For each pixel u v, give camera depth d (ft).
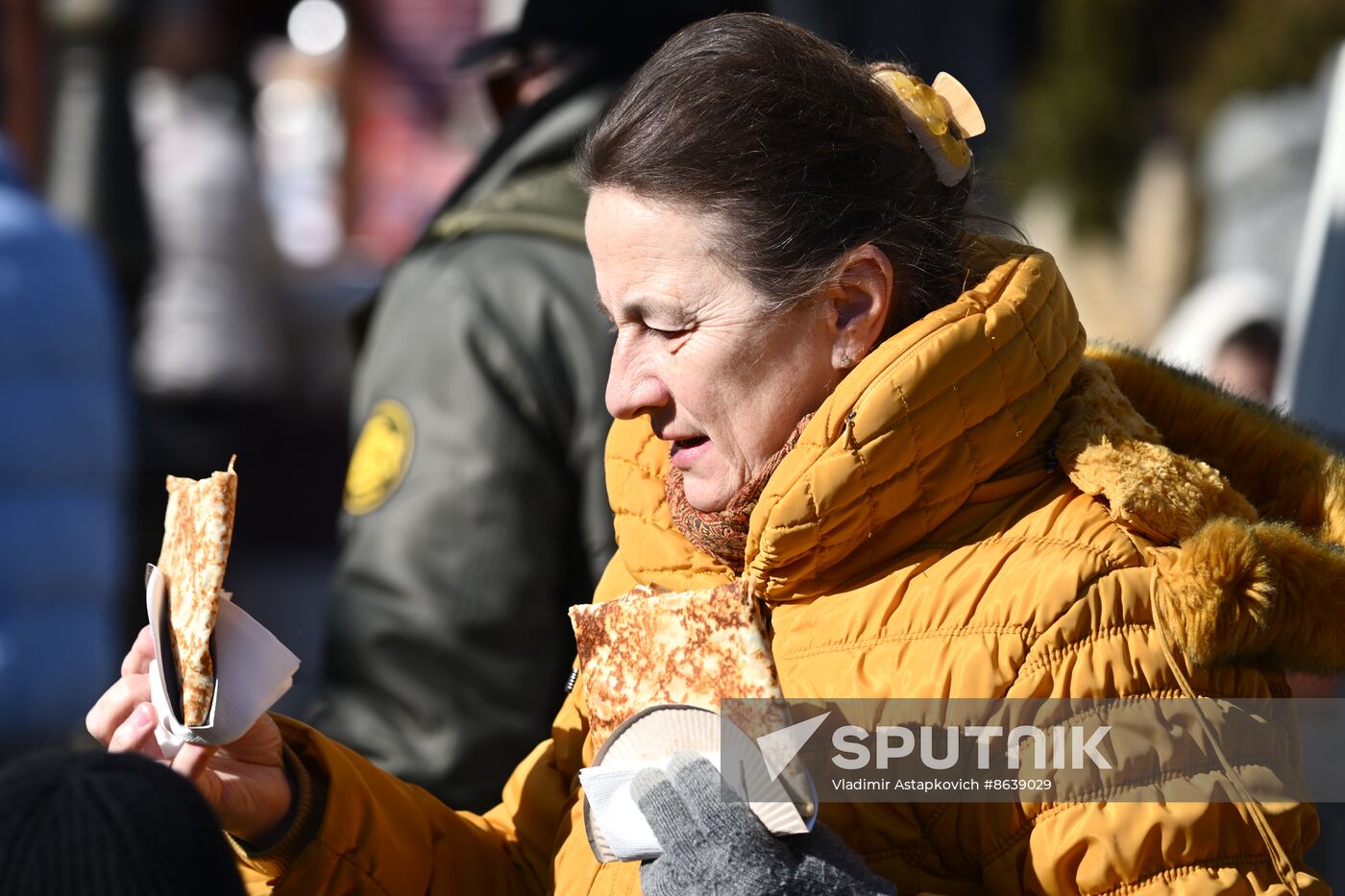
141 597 36.52
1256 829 10.36
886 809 10.90
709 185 10.94
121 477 31.07
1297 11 50.21
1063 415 11.76
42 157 37.76
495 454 16.24
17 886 7.85
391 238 63.10
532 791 13.30
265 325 41.19
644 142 11.11
